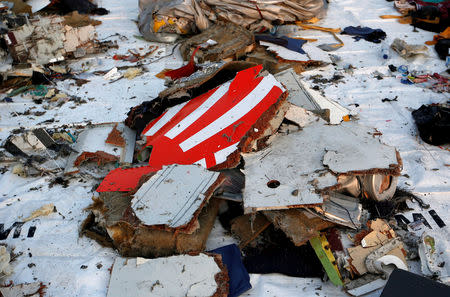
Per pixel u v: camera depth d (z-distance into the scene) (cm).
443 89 426
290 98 371
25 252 300
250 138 311
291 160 303
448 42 477
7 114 413
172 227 275
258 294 276
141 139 355
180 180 297
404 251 284
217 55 458
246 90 338
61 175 348
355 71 460
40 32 448
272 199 281
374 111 405
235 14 513
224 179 297
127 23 585
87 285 281
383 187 306
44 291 280
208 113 335
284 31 524
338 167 292
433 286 250
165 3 521
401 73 453
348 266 278
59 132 374
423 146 368
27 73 439
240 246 296
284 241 294
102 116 407
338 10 612
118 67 475
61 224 315
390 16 583
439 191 329
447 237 300
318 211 287
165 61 484
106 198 304
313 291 277
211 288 267
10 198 333
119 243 291
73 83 452
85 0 616
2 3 525
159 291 267
